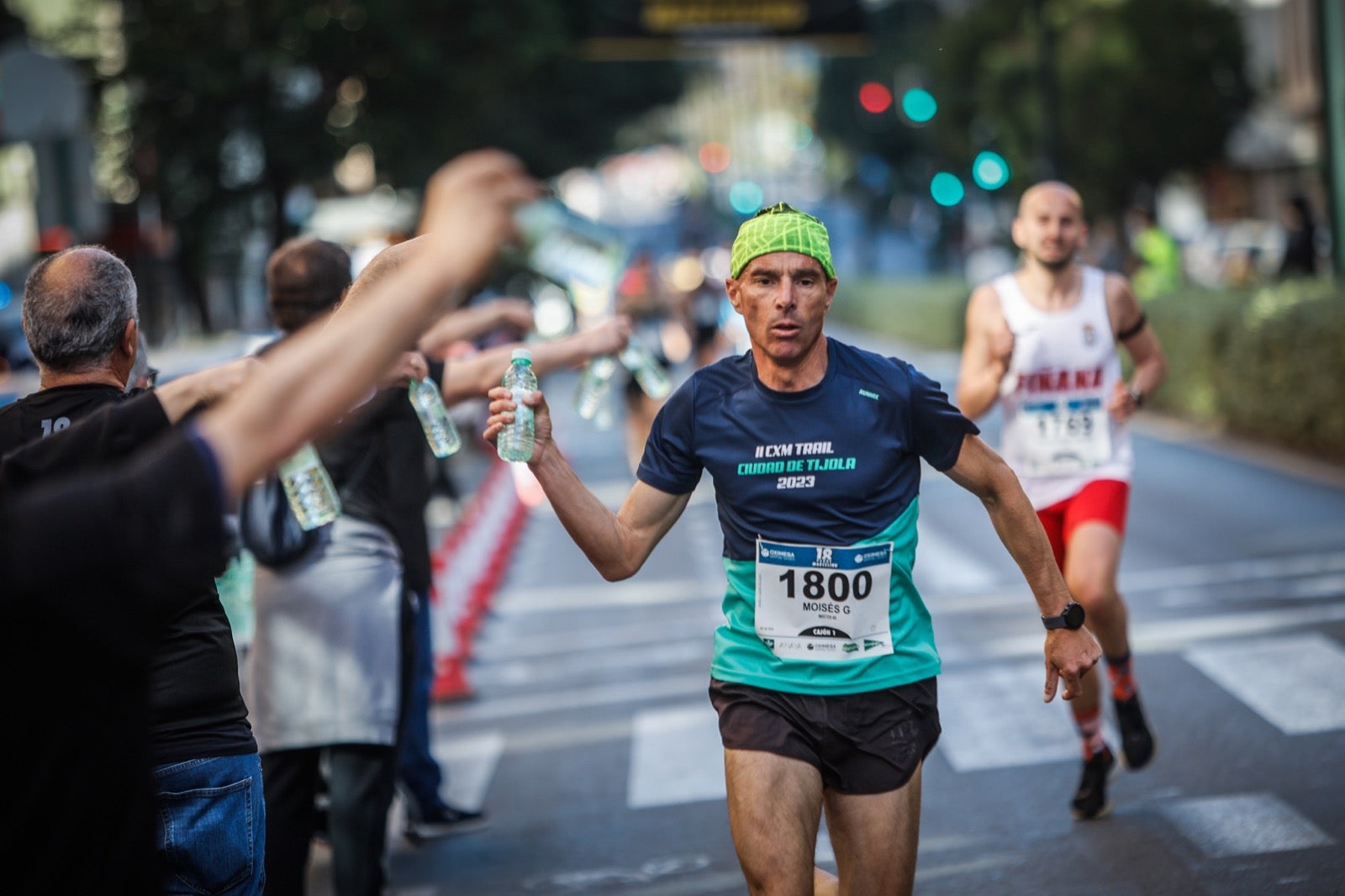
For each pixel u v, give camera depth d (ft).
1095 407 43.21
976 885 37.09
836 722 27.17
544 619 77.30
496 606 81.61
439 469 109.91
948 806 43.37
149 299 156.56
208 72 130.00
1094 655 28.40
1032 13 163.84
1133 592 68.64
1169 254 167.43
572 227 17.63
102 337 25.17
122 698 17.53
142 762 17.90
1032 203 43.42
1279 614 62.08
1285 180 305.94
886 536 27.66
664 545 96.53
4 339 125.08
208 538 14.99
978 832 41.01
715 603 76.84
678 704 58.03
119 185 139.64
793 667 27.50
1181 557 75.41
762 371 27.68
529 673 65.92
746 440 27.63
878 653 27.45
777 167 618.85
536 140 232.73
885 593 27.61
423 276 14.93
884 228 394.32
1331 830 38.50
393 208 161.99
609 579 27.84
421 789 45.27
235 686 25.86
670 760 50.83
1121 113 216.74
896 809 26.99
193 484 14.83
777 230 27.02
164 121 132.98
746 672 27.76
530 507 120.57
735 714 27.61
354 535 35.73
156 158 135.54
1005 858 38.78
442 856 43.70
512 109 220.64
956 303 219.00
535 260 16.60
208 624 25.55
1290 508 86.79
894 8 355.77
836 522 27.50
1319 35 119.34
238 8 132.16
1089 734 41.09
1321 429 104.83
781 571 27.66
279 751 35.58
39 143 72.69
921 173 357.82
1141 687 53.47
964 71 246.27
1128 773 44.65
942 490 108.68
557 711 58.95
